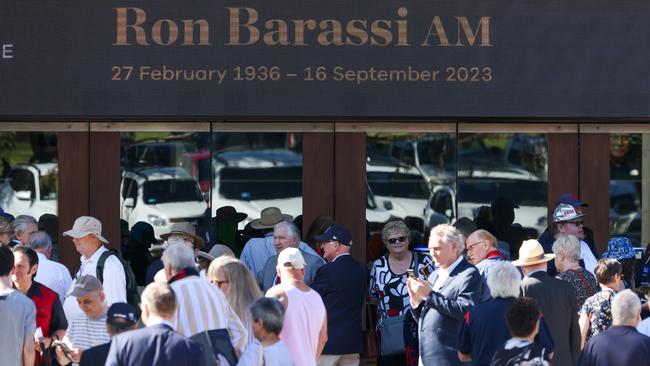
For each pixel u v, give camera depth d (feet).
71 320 72.64
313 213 95.91
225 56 86.07
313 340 67.62
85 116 86.53
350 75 86.43
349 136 96.32
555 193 97.35
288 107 86.28
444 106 86.84
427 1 86.79
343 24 86.38
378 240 96.17
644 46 87.71
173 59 85.81
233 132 95.71
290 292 67.41
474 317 63.10
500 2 87.10
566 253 74.59
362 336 81.41
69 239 95.25
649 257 87.15
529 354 57.21
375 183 96.48
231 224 95.25
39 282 76.48
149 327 53.36
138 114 85.76
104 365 54.80
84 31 85.51
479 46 86.99
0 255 66.90
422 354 69.26
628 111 87.71
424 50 86.79
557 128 97.35
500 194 96.94
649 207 97.86
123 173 95.45
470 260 77.00
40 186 95.14
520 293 67.62
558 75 87.45
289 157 95.91
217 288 61.98
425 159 96.73
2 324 66.08
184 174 95.61
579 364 62.85
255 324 58.18
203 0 85.97
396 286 83.56
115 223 95.45
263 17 86.12
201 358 53.16
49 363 71.10
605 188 97.55
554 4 87.40
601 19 87.56
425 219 96.58
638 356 61.11
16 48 85.30
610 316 70.44
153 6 85.81
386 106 86.53
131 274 76.89
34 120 92.58
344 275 78.69
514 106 87.15
